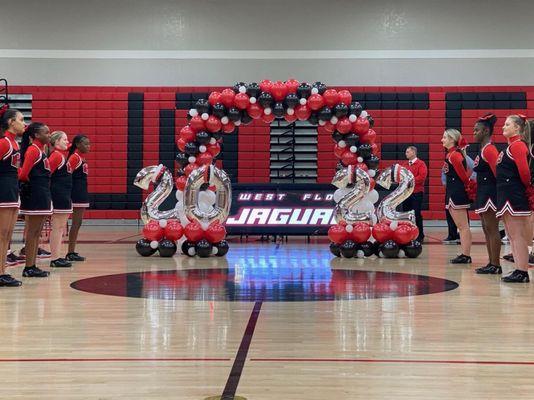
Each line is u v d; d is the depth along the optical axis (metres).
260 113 9.48
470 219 16.30
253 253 10.09
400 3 15.88
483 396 3.03
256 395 3.03
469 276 7.36
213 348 3.95
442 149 15.74
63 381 3.26
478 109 15.73
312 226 11.93
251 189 12.01
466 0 15.80
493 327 4.58
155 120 15.91
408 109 15.80
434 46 15.86
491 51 15.78
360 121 9.43
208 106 9.45
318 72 15.93
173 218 9.59
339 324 4.68
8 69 15.92
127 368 3.50
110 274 7.49
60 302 5.60
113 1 16.02
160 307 5.36
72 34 16.00
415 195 11.61
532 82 15.77
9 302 5.60
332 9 15.91
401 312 5.16
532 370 3.47
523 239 6.82
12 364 3.58
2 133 6.52
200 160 9.57
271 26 15.95
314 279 7.10
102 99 15.92
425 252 10.20
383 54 15.88
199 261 8.90
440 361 3.65
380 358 3.71
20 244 11.34
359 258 9.36
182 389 3.13
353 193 9.40
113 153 15.91
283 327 4.57
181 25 16.02
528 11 15.75
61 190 8.06
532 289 6.38
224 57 15.99
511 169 6.70
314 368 3.50
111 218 15.96
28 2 15.95
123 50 16.02
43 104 15.91
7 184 6.39
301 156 15.95
